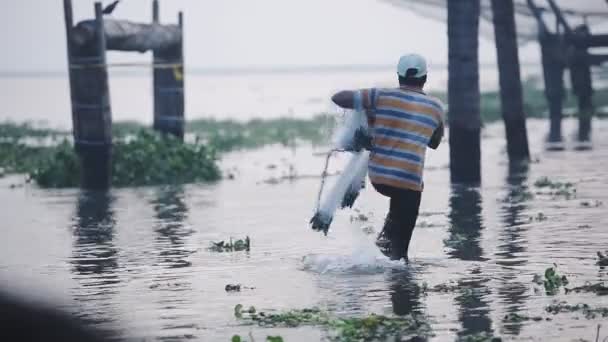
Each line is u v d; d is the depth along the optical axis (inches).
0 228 644.1
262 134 1787.6
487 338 304.7
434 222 616.7
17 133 1909.4
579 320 332.2
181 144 1019.3
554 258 472.1
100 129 909.8
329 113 475.5
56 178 960.9
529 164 1036.5
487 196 759.1
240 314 354.0
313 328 332.8
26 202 811.4
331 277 437.7
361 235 577.3
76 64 908.6
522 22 1465.3
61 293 408.8
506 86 1080.2
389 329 323.0
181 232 608.4
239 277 444.1
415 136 460.1
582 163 1026.1
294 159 1259.8
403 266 457.4
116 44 949.8
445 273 438.6
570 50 1509.6
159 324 343.6
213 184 946.1
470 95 863.7
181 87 1061.8
